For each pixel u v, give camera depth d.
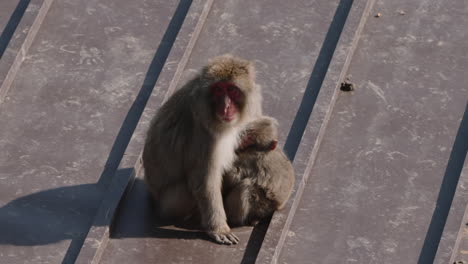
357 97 31.48
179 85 31.72
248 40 33.44
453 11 34.62
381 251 27.03
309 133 29.62
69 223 27.59
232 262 26.70
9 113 30.86
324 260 26.84
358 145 29.98
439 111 31.03
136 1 34.72
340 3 34.62
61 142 29.97
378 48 33.22
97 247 26.42
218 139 26.12
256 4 34.72
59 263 26.44
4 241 27.00
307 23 33.97
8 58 32.09
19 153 29.62
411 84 31.95
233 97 25.80
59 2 34.69
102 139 30.06
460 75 32.25
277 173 27.09
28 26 33.19
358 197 28.53
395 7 34.81
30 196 28.36
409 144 30.02
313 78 32.03
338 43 32.72
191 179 26.78
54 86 31.75
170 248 26.95
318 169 29.30
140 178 29.06
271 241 26.70
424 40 33.53
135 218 27.80
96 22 33.97
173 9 34.44
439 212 28.03
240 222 27.81
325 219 27.94
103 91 31.61
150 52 32.94
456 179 28.91
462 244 28.28
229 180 27.52
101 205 27.62
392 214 28.02
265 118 27.30
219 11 34.47
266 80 31.97
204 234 27.44
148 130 27.50
